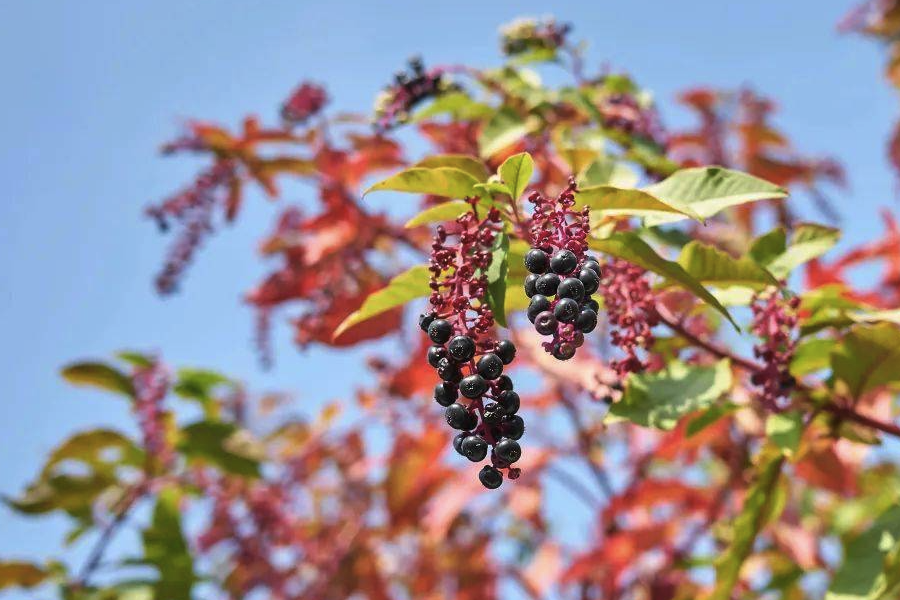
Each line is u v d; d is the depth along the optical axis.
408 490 1.25
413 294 0.79
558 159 1.00
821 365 0.86
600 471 1.30
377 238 1.19
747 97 1.46
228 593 1.32
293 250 1.23
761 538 1.26
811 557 1.14
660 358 0.89
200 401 1.28
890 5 1.63
